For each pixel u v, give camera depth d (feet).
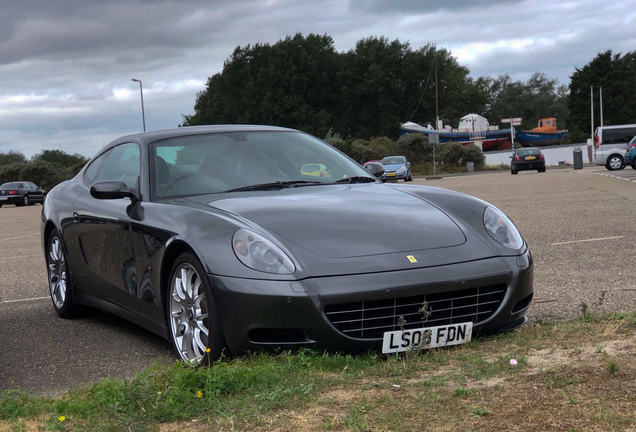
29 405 9.50
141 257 12.95
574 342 10.54
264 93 284.20
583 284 17.42
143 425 8.20
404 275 10.60
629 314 12.35
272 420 8.04
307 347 10.42
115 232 13.99
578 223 31.45
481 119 277.03
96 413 8.87
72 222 16.21
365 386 9.10
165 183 13.83
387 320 10.71
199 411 8.54
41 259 30.01
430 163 181.37
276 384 9.32
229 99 295.69
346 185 14.21
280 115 280.92
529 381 8.76
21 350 14.15
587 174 87.15
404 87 299.17
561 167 157.07
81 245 15.87
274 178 14.11
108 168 16.25
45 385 11.61
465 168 176.35
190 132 15.40
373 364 10.28
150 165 14.25
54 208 17.44
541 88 409.90
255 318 10.41
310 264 10.55
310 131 279.69
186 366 10.51
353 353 10.65
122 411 8.59
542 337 11.10
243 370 9.62
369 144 198.49
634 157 87.76
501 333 11.69
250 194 13.20
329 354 10.48
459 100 364.38
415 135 183.93
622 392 8.05
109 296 14.93
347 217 11.83
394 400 8.44
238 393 9.16
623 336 10.66
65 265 16.99
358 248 10.94
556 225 31.27
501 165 183.93
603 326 11.50
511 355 10.12
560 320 13.65
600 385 8.36
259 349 10.58
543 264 21.01
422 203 12.88
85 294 16.28
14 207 112.68
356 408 8.21
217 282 10.69
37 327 16.35
